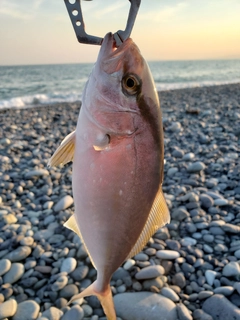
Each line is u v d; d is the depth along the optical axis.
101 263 0.25
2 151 1.02
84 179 0.24
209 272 0.44
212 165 0.83
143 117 0.23
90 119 0.24
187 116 1.56
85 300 0.40
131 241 0.25
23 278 0.44
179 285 0.43
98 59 0.24
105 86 0.24
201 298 0.40
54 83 4.35
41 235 0.54
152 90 0.24
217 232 0.54
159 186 0.24
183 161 0.88
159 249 0.49
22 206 0.65
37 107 2.18
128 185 0.24
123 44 0.23
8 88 3.69
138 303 0.39
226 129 1.22
